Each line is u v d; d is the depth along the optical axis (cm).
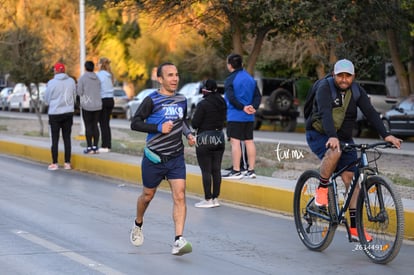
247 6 2266
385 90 4053
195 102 4638
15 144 2534
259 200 1552
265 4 2278
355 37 2500
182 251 1072
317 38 2392
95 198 1631
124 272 995
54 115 2108
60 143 2639
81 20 2962
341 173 1120
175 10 2409
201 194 1714
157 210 1490
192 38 4678
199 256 1103
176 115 1080
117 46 5784
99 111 2236
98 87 2217
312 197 1151
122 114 5744
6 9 3444
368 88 4025
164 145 1076
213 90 1508
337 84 1092
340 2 2247
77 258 1065
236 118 1672
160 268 1025
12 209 1462
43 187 1784
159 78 1085
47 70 3178
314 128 1132
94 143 2236
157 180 1089
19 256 1071
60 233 1241
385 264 1054
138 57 5503
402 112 3406
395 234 1019
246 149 1695
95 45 5775
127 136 3212
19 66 3138
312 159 2203
